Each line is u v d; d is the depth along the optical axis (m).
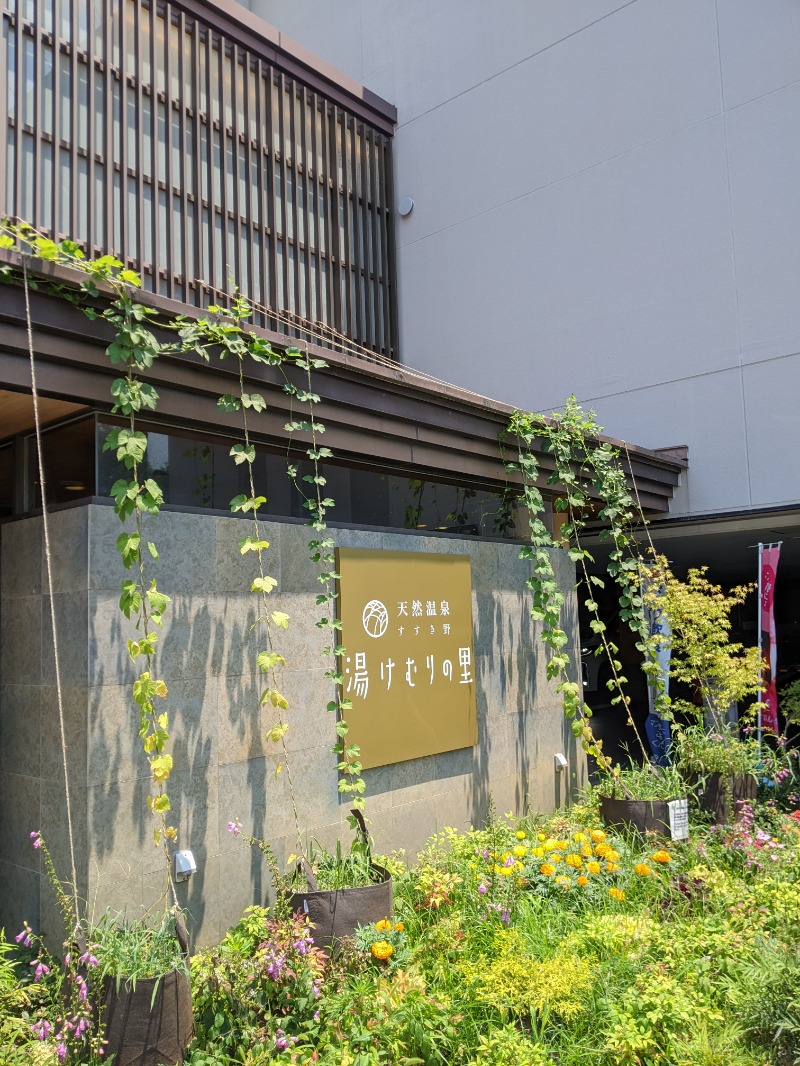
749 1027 2.90
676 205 7.59
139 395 3.58
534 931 3.62
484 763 5.59
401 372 4.81
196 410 4.05
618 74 8.05
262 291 8.38
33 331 3.38
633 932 3.53
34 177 6.73
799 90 6.87
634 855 4.66
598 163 8.15
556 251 8.41
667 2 7.72
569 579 6.74
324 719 4.55
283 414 4.43
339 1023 3.04
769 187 7.02
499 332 8.82
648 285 7.74
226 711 4.07
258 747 4.20
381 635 4.90
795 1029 2.72
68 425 4.07
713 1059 2.82
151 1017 2.86
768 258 7.01
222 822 3.99
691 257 7.46
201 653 4.00
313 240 9.02
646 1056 2.96
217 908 3.92
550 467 6.16
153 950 3.09
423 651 5.16
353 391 4.64
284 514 4.81
